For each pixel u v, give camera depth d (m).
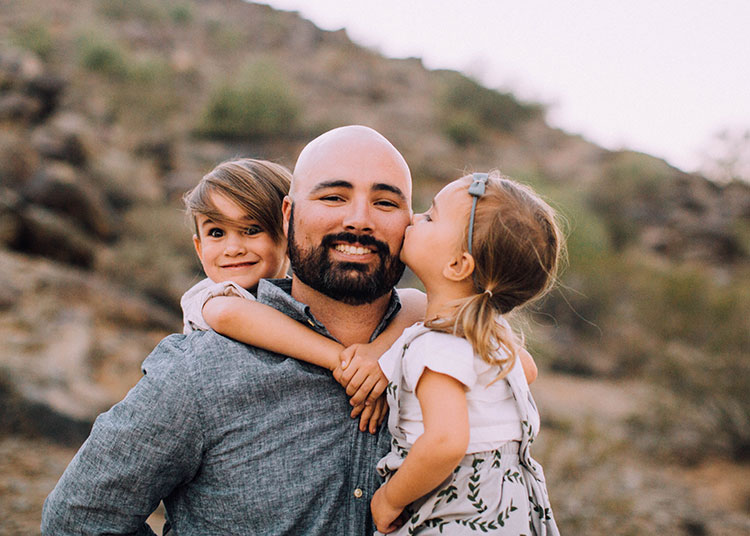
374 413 1.60
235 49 41.44
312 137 28.78
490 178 1.66
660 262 23.67
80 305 10.23
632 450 8.54
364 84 38.78
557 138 37.53
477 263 1.56
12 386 6.69
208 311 1.68
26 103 17.34
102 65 29.48
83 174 16.02
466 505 1.49
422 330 1.55
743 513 6.86
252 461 1.53
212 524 1.55
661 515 6.10
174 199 19.33
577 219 21.47
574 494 6.39
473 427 1.52
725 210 29.48
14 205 12.00
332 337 1.67
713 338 10.49
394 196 1.64
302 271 1.65
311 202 1.62
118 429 1.52
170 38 39.94
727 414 8.67
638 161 30.89
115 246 13.95
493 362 1.52
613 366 14.04
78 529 1.52
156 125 25.25
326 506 1.54
